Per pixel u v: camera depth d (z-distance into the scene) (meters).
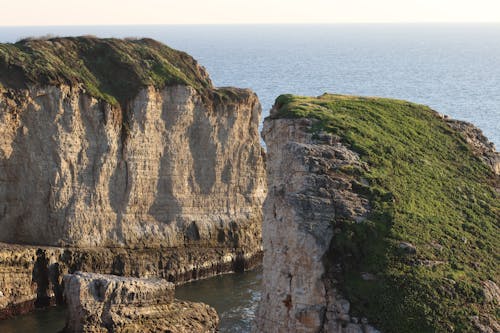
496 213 59.12
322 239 50.50
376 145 60.31
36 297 69.19
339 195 52.94
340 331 48.75
